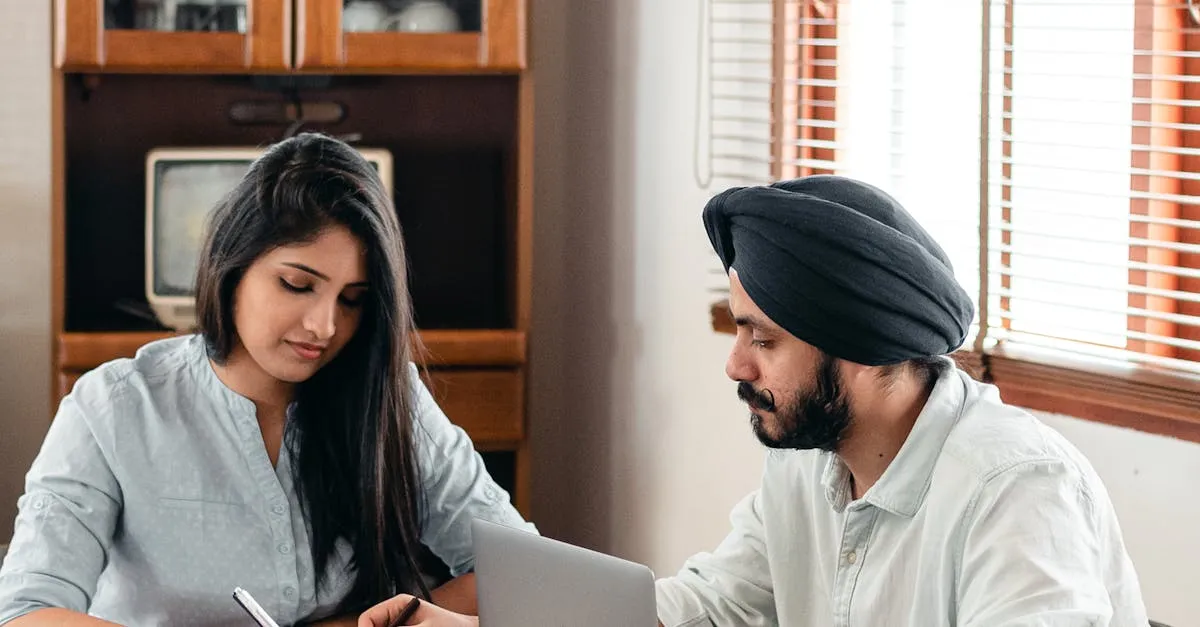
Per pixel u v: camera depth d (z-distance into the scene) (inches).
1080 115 87.2
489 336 123.3
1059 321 88.0
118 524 71.1
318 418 72.5
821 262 52.3
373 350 71.3
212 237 68.9
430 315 138.8
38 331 135.7
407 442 73.4
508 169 133.8
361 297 70.2
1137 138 81.5
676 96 119.0
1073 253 87.9
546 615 56.1
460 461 79.3
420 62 120.6
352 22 120.0
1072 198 87.8
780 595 64.2
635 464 129.0
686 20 117.0
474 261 139.6
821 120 106.3
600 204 134.2
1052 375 82.4
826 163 103.8
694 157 116.1
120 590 71.2
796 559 64.0
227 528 71.3
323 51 119.0
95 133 131.0
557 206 143.2
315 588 72.9
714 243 57.1
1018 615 49.8
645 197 125.0
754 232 53.6
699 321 116.3
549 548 55.7
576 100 138.9
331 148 69.1
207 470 71.1
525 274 124.5
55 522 67.1
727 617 66.2
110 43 116.3
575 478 142.4
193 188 121.3
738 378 56.4
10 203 134.1
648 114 123.9
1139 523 77.6
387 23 120.8
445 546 78.5
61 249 117.9
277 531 71.9
